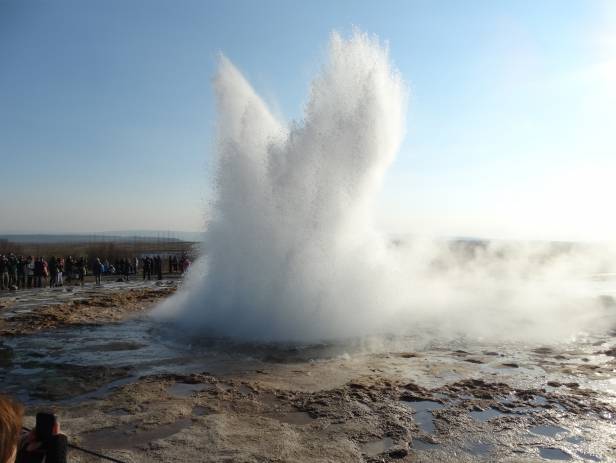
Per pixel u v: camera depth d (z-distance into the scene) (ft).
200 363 26.30
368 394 20.44
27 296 57.77
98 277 77.00
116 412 18.43
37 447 6.98
